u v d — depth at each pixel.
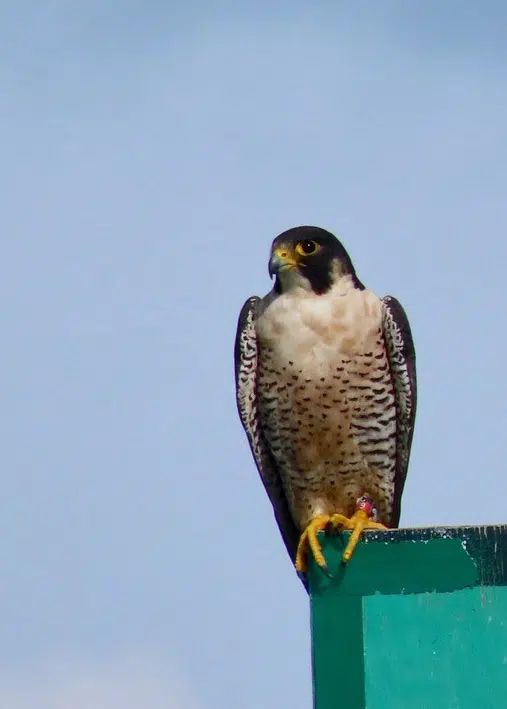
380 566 8.46
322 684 8.40
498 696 8.17
